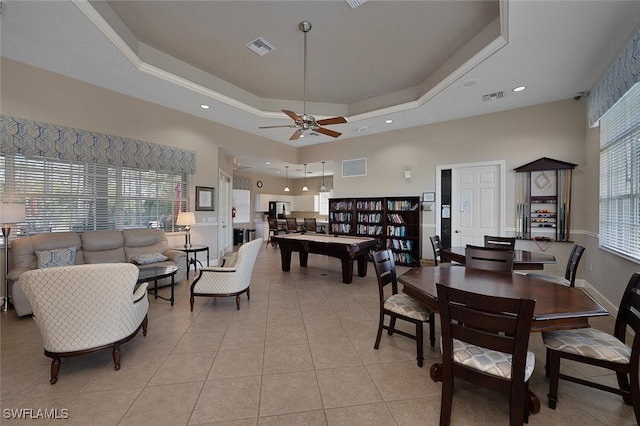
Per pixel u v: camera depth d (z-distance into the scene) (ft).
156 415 5.49
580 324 5.29
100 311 6.77
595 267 12.89
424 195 19.60
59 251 11.47
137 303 7.75
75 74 12.67
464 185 18.19
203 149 18.67
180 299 12.50
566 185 14.88
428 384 6.49
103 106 14.06
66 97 12.85
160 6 10.05
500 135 16.75
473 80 12.60
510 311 4.33
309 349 8.09
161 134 16.40
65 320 6.51
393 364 7.32
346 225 23.24
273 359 7.54
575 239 14.62
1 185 11.38
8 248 11.37
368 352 7.93
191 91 14.42
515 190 16.30
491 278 7.39
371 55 13.20
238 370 7.02
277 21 10.80
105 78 13.05
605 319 10.32
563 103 14.94
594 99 12.58
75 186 13.38
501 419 5.39
